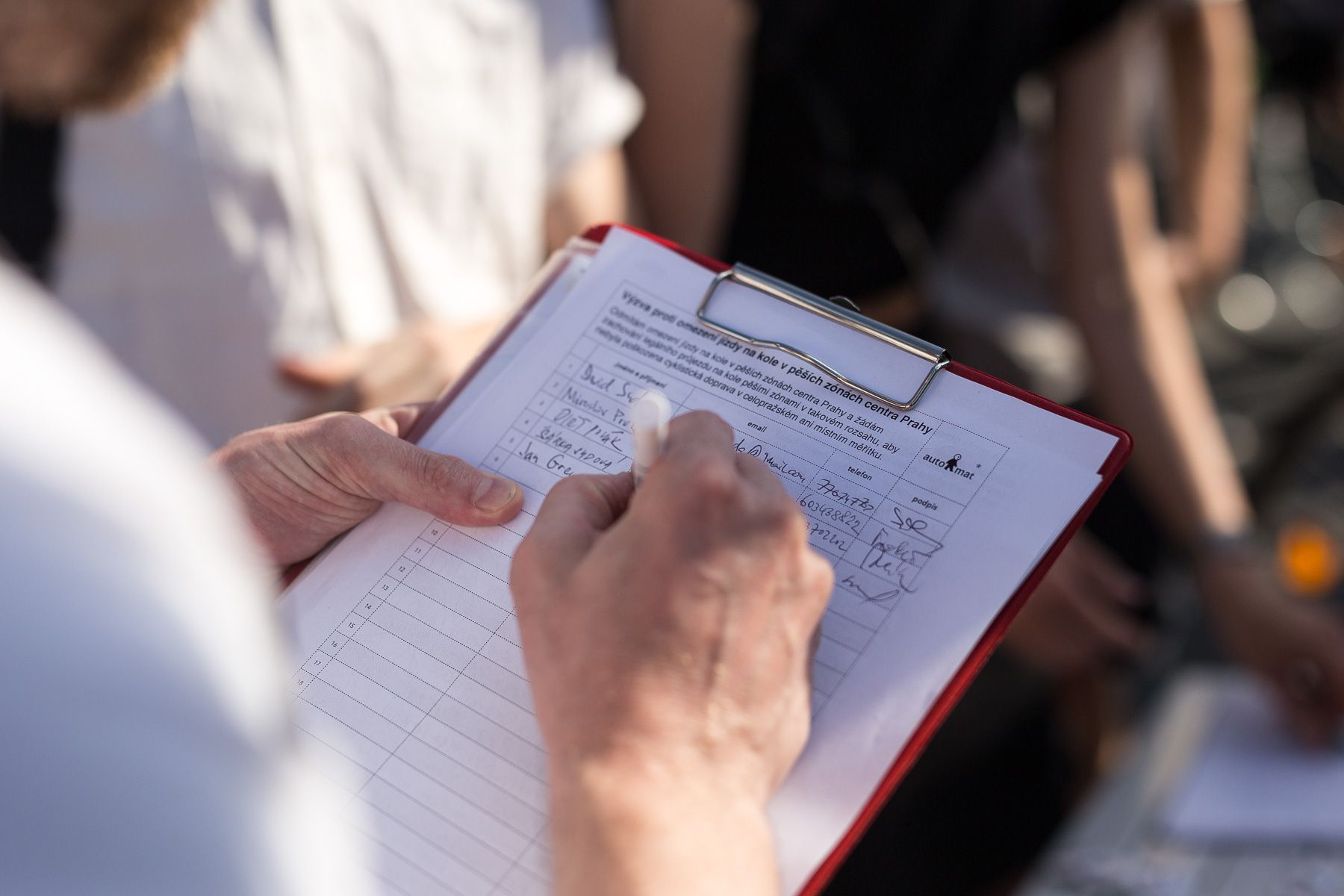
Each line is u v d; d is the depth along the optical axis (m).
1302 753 1.39
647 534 0.53
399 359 1.11
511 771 0.58
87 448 0.33
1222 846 1.28
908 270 1.70
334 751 0.59
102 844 0.30
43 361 0.34
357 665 0.63
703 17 1.50
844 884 1.97
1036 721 2.10
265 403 1.30
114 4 0.97
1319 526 2.63
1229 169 2.15
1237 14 2.03
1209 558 1.59
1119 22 1.61
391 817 0.57
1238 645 1.55
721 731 0.51
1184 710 1.52
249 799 0.33
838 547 0.62
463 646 0.62
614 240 0.75
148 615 0.32
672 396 0.68
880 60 1.52
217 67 1.16
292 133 1.20
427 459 0.66
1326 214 3.64
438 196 1.30
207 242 1.21
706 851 0.47
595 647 0.51
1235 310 3.02
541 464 0.68
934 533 0.61
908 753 0.56
